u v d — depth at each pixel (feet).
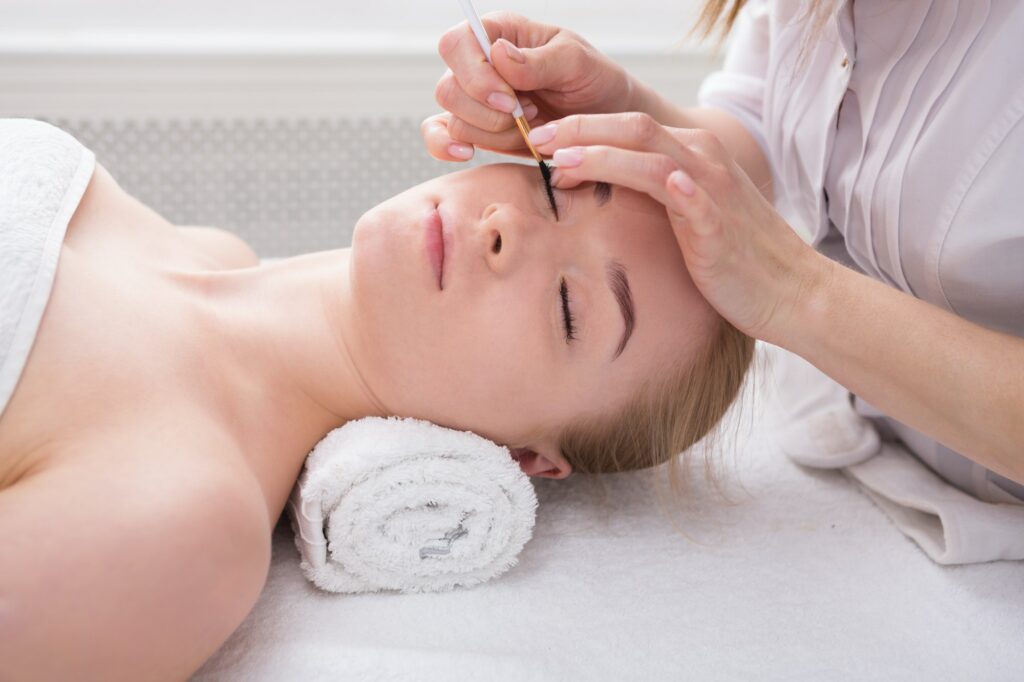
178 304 3.71
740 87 4.91
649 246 3.73
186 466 3.12
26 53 6.11
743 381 4.30
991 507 3.96
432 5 6.85
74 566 2.79
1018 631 3.60
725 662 3.36
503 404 3.74
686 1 7.06
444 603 3.55
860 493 4.39
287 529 3.93
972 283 3.64
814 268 3.45
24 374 3.15
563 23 7.05
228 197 6.70
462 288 3.59
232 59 6.34
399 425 3.62
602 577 3.72
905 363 3.34
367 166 6.80
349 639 3.33
